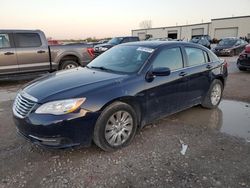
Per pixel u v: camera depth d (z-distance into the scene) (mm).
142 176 2996
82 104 3207
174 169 3135
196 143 3848
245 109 5602
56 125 3082
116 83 3574
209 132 4273
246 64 10531
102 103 3326
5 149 3633
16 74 8312
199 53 5102
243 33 47219
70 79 3750
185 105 4781
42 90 3396
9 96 6809
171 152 3561
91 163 3270
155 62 4109
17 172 3072
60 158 3383
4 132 4238
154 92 3992
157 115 4207
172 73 4324
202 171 3092
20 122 3289
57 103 3137
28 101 3311
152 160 3346
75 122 3166
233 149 3660
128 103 3688
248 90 7340
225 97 6582
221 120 4883
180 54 4609
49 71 9008
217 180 2912
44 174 3035
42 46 8664
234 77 9578
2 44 7957
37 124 3096
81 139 3277
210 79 5246
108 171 3096
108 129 3465
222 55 19734
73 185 2834
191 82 4742
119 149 3625
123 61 4289
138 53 4316
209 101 5371
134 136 3855
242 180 2916
